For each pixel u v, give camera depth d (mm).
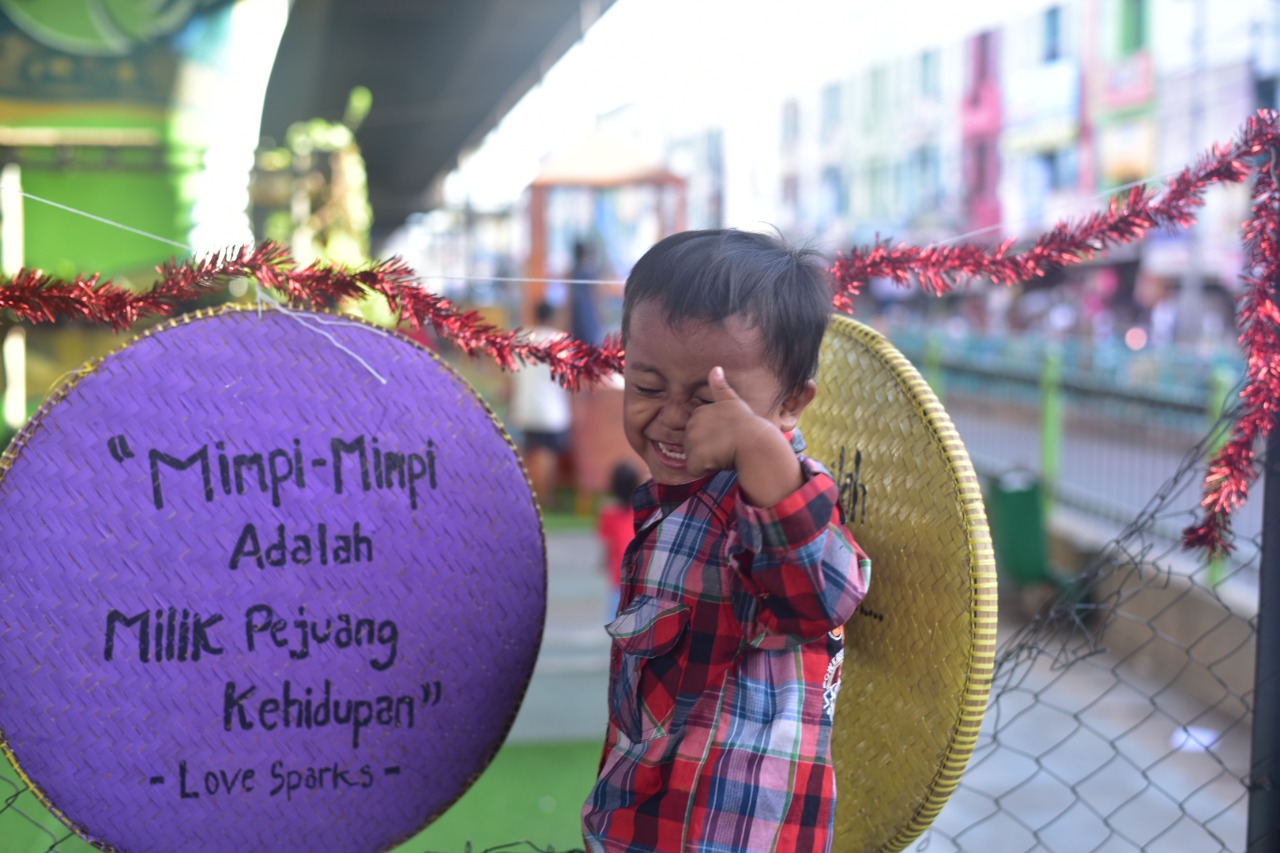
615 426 7578
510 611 1491
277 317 1433
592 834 1287
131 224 6125
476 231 23250
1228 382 6453
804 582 1159
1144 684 4926
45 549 1353
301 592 1413
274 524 1405
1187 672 4848
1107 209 1680
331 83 14625
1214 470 1653
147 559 1374
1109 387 7461
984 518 1311
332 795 1442
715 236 1280
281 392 1417
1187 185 1628
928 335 14062
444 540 1459
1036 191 20125
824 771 1258
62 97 5965
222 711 1399
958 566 1316
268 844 1431
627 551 1367
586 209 10578
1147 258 16516
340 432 1429
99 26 5918
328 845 1451
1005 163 21094
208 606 1390
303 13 8969
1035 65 20047
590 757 3766
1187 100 16078
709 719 1250
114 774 1379
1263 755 1700
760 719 1254
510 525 1486
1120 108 17672
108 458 1368
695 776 1233
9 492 1348
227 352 1408
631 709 1308
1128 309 17062
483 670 1486
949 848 3398
